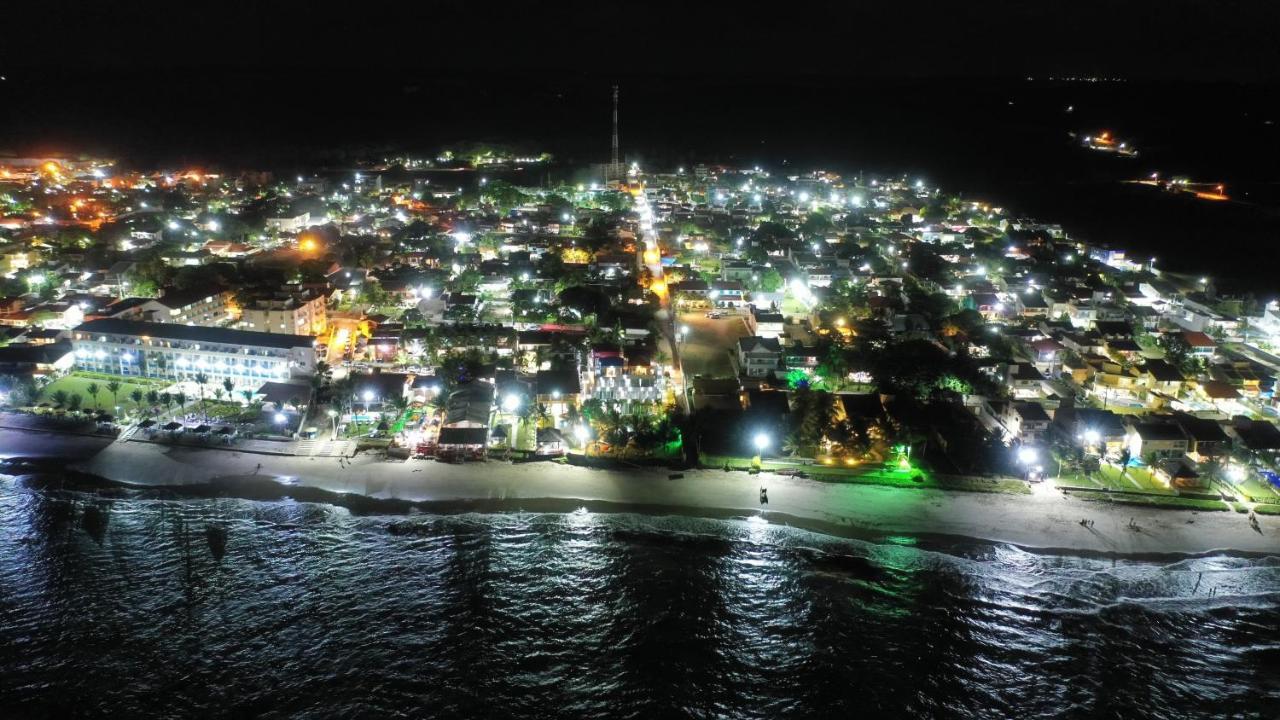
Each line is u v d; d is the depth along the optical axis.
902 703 96.94
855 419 155.62
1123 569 121.56
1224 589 117.75
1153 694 99.06
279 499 134.12
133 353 174.88
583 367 180.88
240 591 112.50
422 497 136.00
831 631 108.62
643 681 99.50
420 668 100.31
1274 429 150.38
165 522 127.44
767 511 134.25
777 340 192.88
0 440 148.00
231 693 95.31
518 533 127.56
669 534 128.25
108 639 102.75
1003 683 100.31
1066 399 166.12
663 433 150.38
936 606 113.69
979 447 147.75
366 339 195.25
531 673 100.31
